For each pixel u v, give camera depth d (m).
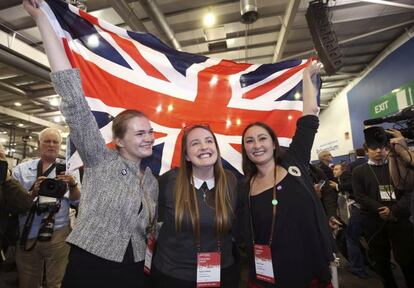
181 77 1.99
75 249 1.12
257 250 1.35
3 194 1.87
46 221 1.93
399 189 2.14
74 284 1.07
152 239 1.32
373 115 6.63
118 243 1.13
